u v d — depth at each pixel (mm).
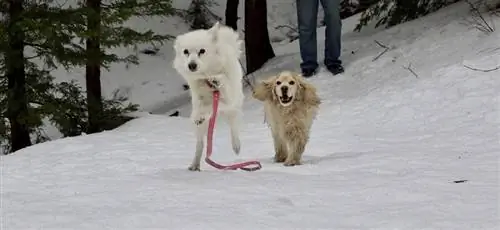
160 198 5883
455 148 8164
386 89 12305
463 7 16172
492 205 5176
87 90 14891
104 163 8688
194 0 23906
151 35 15047
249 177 6906
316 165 7691
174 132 11852
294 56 18531
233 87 7566
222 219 4980
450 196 5551
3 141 14688
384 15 19172
